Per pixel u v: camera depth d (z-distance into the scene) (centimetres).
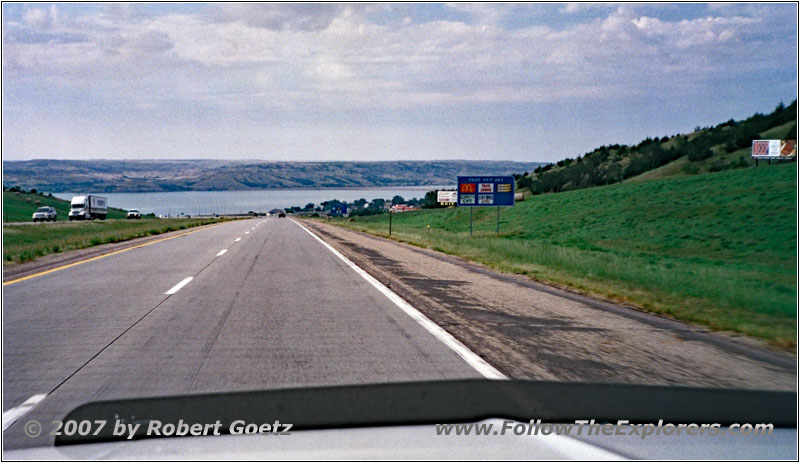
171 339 786
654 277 1559
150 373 623
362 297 1182
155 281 1420
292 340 783
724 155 12025
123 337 798
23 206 12356
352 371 632
